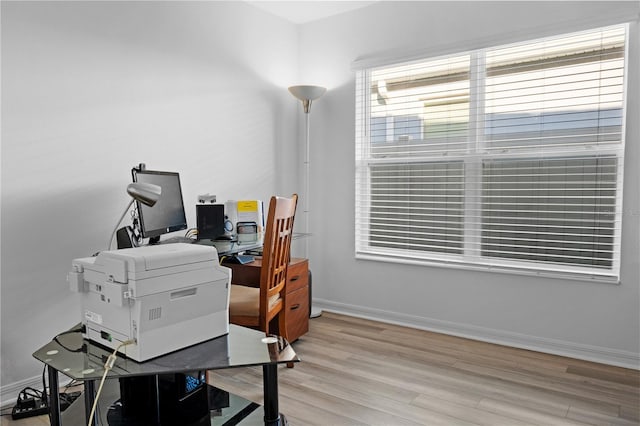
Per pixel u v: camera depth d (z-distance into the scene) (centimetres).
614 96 274
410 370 266
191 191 316
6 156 223
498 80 311
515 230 310
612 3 267
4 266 225
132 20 276
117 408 172
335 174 385
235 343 154
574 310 287
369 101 370
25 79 229
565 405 225
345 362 278
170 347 145
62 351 149
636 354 270
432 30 329
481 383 249
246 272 295
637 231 266
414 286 348
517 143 307
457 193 330
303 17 384
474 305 322
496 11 304
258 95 366
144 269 136
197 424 161
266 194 378
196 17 315
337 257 388
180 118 307
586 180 284
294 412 217
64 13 243
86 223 256
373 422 209
